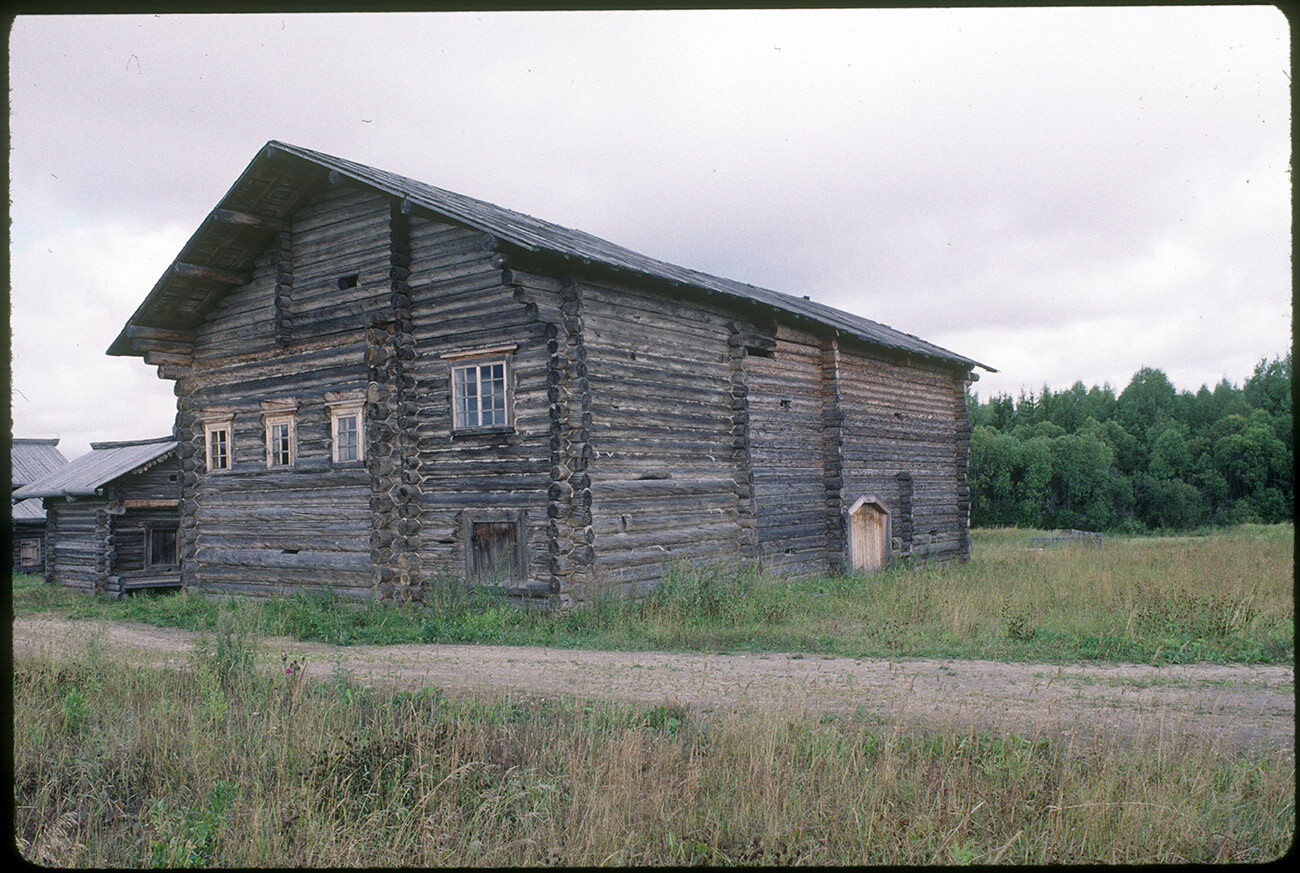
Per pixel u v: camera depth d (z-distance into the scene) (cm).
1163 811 482
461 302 1362
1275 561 1686
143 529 2184
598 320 1338
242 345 1647
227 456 1677
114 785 585
